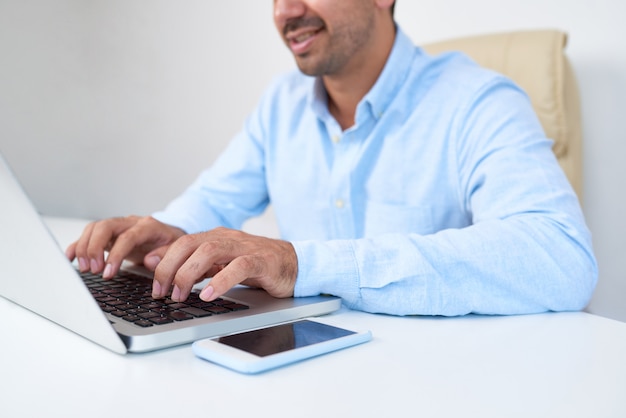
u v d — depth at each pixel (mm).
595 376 440
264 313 559
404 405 381
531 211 764
